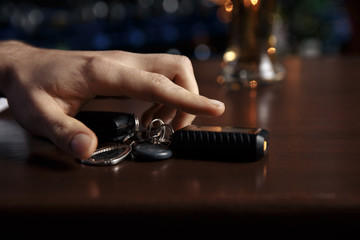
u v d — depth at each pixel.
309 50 2.07
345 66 0.90
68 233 0.26
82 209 0.26
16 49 0.41
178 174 0.29
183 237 0.26
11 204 0.26
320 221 0.25
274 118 0.43
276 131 0.38
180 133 0.32
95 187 0.28
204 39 2.24
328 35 2.19
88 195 0.27
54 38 2.04
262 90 0.60
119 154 0.32
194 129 0.32
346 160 0.31
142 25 2.19
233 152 0.31
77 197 0.26
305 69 0.87
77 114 0.37
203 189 0.27
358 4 2.34
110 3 2.11
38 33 2.01
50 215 0.26
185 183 0.28
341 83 0.65
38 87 0.36
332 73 0.79
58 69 0.36
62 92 0.36
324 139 0.35
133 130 0.37
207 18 2.23
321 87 0.62
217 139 0.31
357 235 0.25
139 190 0.27
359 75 0.74
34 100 0.35
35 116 0.34
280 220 0.25
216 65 0.99
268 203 0.25
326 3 2.15
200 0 2.17
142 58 0.40
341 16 2.35
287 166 0.30
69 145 0.31
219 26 2.23
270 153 0.33
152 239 0.26
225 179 0.28
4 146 0.36
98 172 0.30
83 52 0.40
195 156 0.32
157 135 0.35
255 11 0.61
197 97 0.34
